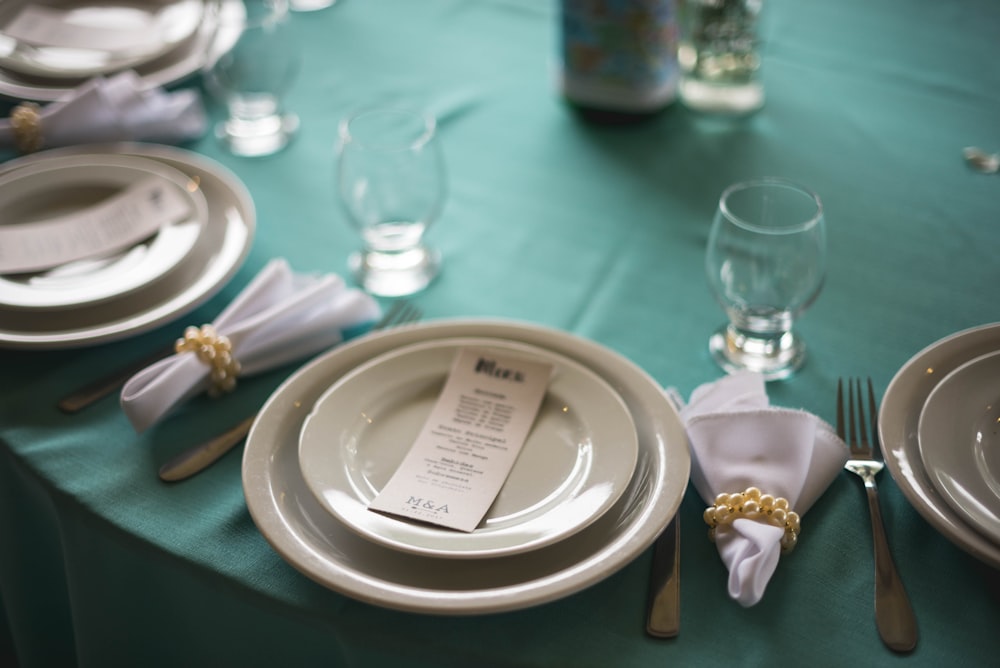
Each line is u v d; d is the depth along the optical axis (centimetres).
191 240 95
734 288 80
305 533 65
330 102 129
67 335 85
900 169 112
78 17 135
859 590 64
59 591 94
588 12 115
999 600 63
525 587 59
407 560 63
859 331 88
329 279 88
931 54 132
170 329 91
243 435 77
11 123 113
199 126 121
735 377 78
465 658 61
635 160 117
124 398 76
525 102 129
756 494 66
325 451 69
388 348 80
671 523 68
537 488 69
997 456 67
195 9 134
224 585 67
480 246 103
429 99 129
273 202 110
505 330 81
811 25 140
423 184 93
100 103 114
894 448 68
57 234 96
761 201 82
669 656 60
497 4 152
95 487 74
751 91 122
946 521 63
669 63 119
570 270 99
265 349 84
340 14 149
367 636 63
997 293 93
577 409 74
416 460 70
